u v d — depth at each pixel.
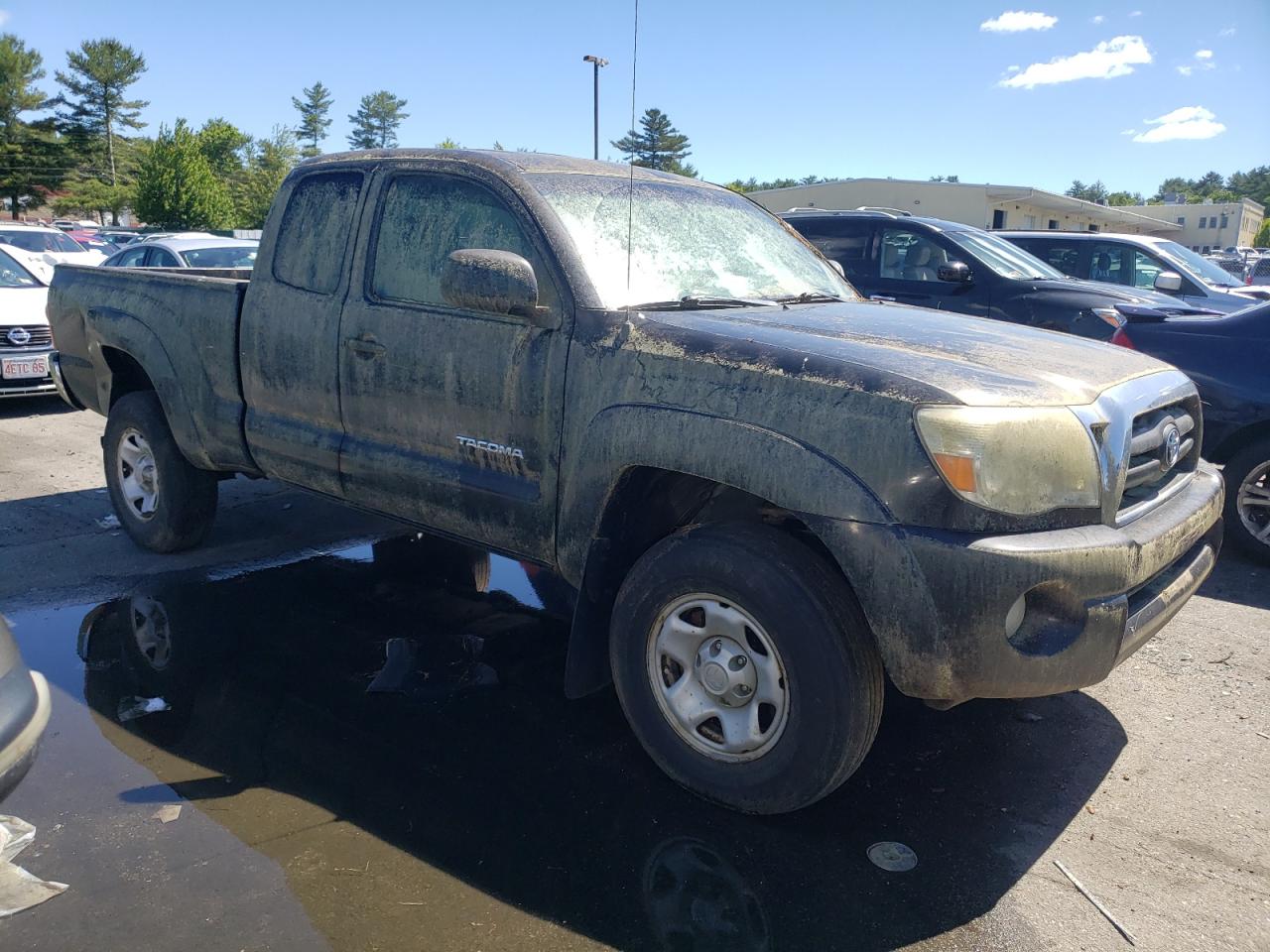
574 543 3.33
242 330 4.43
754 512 3.36
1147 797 3.24
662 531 3.40
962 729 3.68
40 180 82.31
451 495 3.70
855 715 2.78
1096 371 3.21
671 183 4.25
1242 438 5.54
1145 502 3.20
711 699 3.05
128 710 3.70
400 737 3.54
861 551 2.67
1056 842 2.99
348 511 6.36
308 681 3.98
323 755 3.40
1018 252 8.91
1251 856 2.94
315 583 5.07
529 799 3.15
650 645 3.16
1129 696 3.99
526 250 3.52
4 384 9.02
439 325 3.67
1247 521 5.55
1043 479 2.72
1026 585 2.62
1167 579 3.22
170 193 64.44
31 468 7.28
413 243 3.88
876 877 2.80
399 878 2.74
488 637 4.47
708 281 3.80
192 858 2.81
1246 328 5.52
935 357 2.96
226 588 4.98
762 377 2.88
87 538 5.64
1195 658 4.36
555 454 3.35
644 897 2.68
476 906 2.63
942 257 8.55
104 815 3.01
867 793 3.22
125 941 2.47
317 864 2.79
